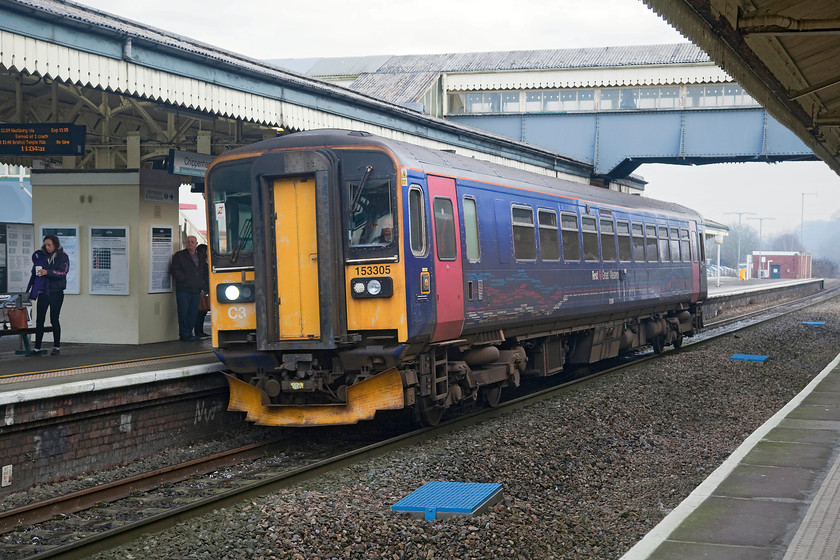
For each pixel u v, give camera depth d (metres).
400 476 8.73
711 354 20.17
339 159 10.16
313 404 10.44
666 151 31.66
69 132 12.83
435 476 8.84
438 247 10.71
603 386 15.05
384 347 10.02
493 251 12.23
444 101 32.97
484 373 12.30
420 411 11.05
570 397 13.84
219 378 11.26
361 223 10.09
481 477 8.87
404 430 11.82
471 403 12.56
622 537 7.09
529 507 7.67
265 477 9.15
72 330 14.38
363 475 8.81
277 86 13.95
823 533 5.84
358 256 10.07
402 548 6.49
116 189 14.14
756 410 13.38
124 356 12.47
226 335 10.79
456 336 11.26
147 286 14.27
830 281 109.69
